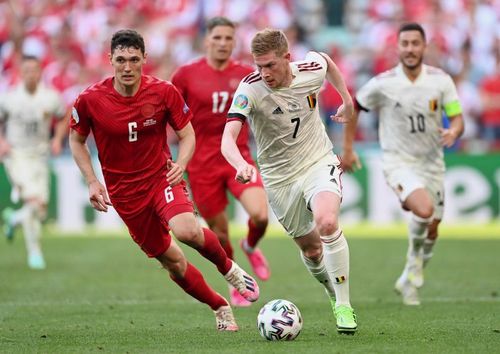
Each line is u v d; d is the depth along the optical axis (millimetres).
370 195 58344
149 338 24594
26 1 74062
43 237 57656
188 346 22875
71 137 25312
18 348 23156
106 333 25734
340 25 74812
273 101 24578
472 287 36938
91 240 55812
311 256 26328
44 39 70938
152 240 25547
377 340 23375
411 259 32500
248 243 35031
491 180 58094
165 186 25141
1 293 35656
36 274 41625
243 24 71562
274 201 26031
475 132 65438
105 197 24922
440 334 24531
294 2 74875
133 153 25031
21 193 44781
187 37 71250
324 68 25219
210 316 29422
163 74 67812
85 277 40562
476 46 69812
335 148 62906
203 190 34125
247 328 26328
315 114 25344
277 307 23562
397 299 33781
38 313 30359
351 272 42000
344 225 58500
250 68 34562
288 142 25156
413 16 72000
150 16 72750
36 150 45188
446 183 58281
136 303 32875
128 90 24562
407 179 33000
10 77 69438
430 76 33562
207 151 34000
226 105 33906
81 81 67062
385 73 33969
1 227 62156
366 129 65188
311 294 35250
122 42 23875
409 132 33688
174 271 25609
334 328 25922
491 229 57875
